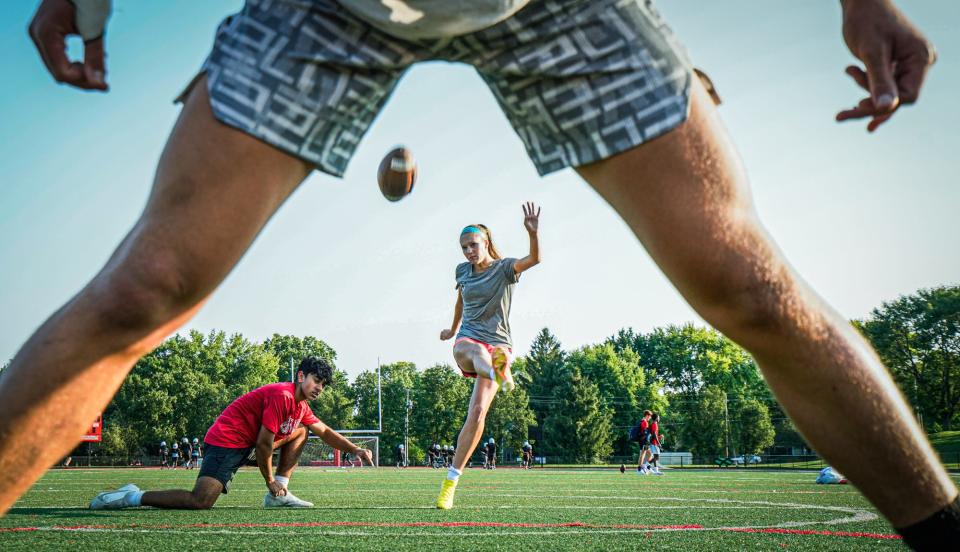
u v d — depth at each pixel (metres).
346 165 1.85
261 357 101.06
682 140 1.72
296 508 6.89
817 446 1.77
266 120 1.69
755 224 1.74
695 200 1.70
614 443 109.69
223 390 94.94
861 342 1.74
